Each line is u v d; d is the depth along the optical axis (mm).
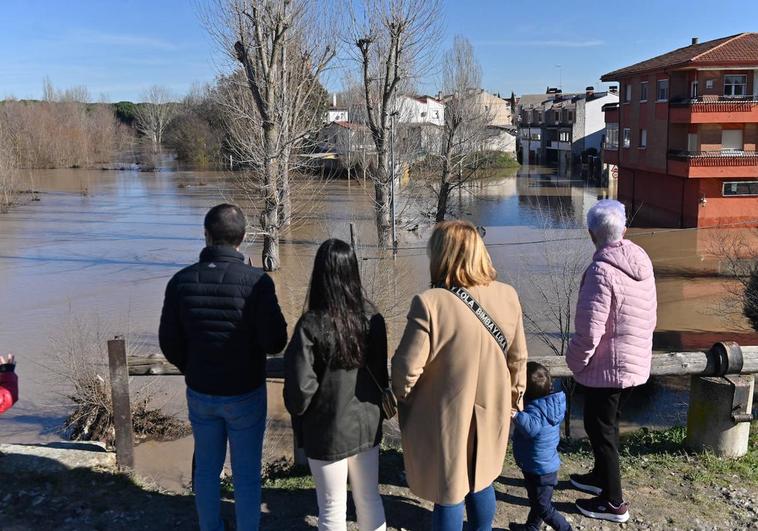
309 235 29891
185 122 84438
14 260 26891
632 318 3598
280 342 3242
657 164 36000
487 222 35844
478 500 3184
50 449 4746
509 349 3145
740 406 4547
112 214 40812
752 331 17047
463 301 2996
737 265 22828
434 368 3025
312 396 3006
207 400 3260
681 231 31969
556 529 3629
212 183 58688
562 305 15812
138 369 4621
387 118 25453
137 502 4094
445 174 31453
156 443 9547
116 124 111438
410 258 21906
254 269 3273
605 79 42344
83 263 26234
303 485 4312
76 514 3924
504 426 3125
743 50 32594
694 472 4395
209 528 3404
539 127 87562
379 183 25172
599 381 3680
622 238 3684
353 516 3869
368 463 3199
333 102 69000
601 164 57812
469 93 39688
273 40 23031
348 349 2965
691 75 33438
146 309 19047
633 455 4770
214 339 3195
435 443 3039
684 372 4570
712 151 32812
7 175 47938
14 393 3783
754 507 3965
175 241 31250
